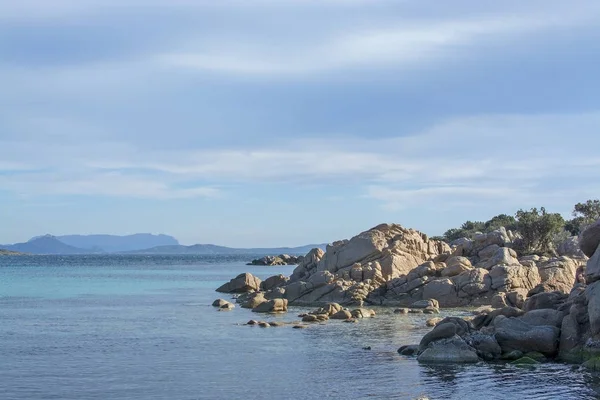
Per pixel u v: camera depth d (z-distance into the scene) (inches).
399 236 3474.4
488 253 3417.8
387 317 2541.8
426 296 2928.2
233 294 3875.5
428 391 1307.8
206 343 1941.4
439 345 1630.2
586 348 1525.6
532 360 1549.0
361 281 3179.1
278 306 2861.7
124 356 1737.2
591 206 5098.4
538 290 2615.7
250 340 1990.7
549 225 3772.1
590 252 1732.3
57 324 2422.5
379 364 1585.9
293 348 1836.9
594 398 1234.0
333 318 2518.5
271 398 1280.8
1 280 5561.0
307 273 3698.3
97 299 3563.0
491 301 2711.6
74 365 1616.6
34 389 1363.2
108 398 1288.1
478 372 1462.8
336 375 1470.2
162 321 2503.7
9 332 2207.2
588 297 1582.2
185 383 1412.4
